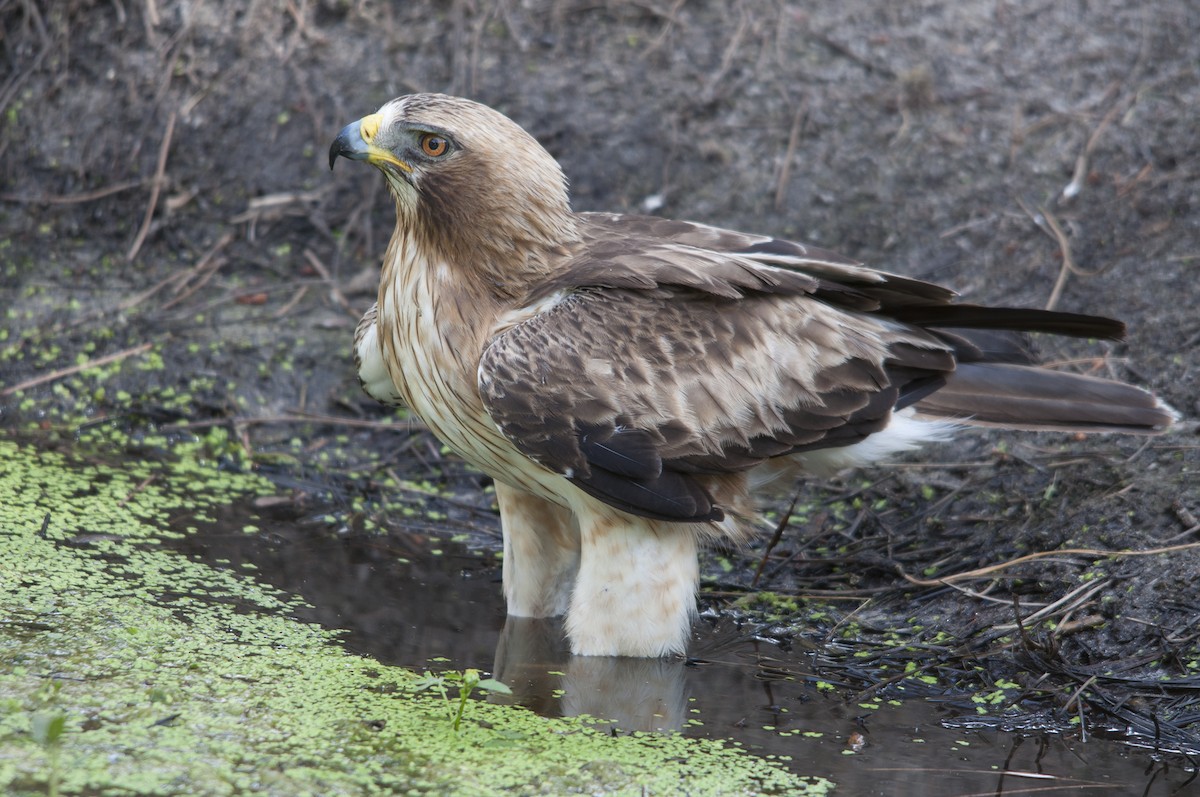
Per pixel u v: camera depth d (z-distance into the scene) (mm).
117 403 14094
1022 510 11930
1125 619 10406
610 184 15711
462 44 16625
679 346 9969
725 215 15453
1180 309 13711
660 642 10328
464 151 9930
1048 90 16281
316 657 10086
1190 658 9984
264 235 15711
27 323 14781
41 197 16031
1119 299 13984
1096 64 16484
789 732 9414
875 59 16641
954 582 11234
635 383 9859
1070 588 10828
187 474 13211
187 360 14453
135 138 16234
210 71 16516
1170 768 9094
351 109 16250
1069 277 14352
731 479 10344
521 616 11070
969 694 10055
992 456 12664
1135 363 13219
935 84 16391
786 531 12391
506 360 9750
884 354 10312
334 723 9109
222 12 16812
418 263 10195
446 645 10516
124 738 8656
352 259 15555
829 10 17125
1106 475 11992
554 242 10312
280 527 12398
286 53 16609
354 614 10922
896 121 16125
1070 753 9258
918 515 12273
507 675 10109
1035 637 10430
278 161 16109
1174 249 14414
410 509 12930
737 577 11891
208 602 10852
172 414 13969
